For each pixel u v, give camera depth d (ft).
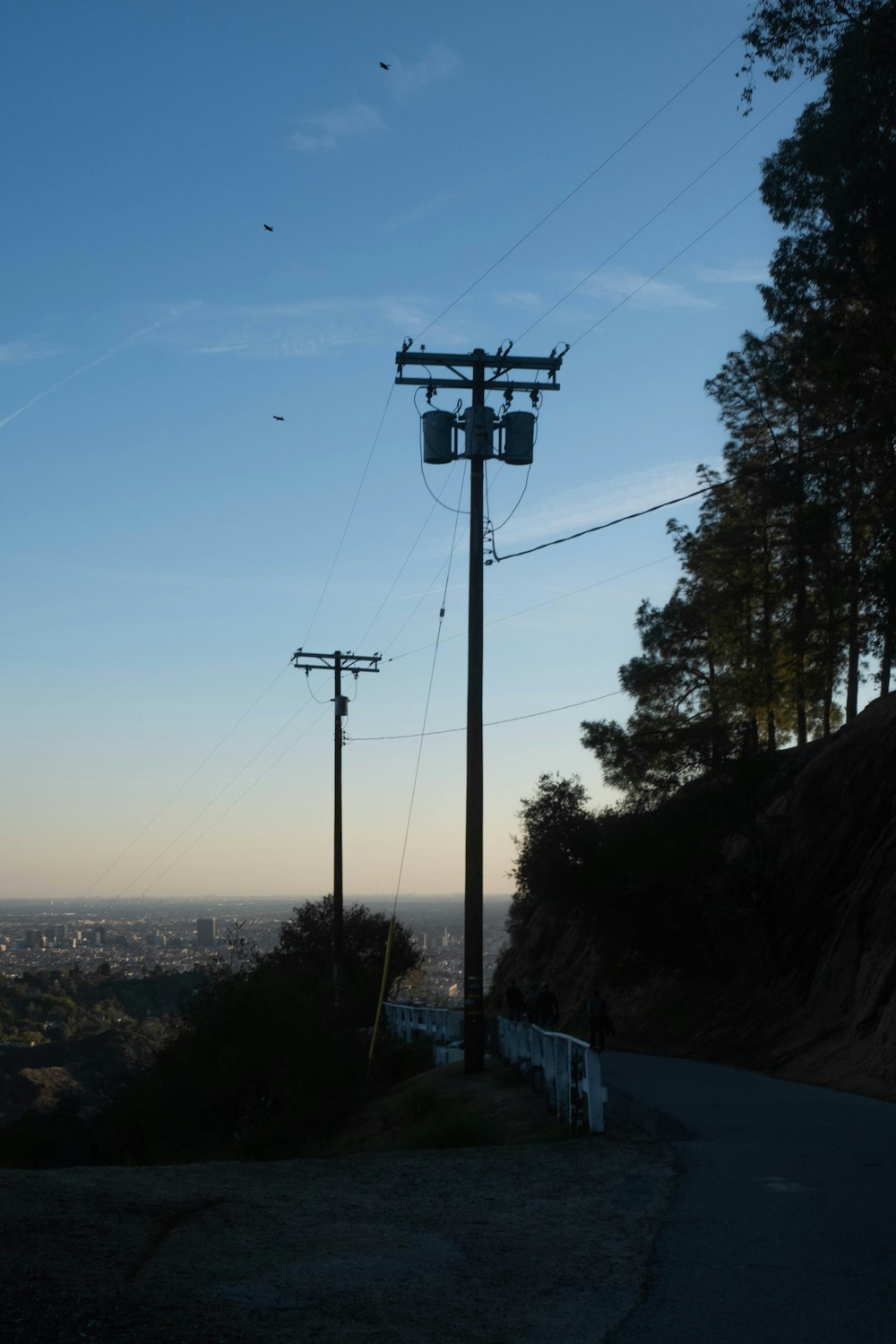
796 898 103.40
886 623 90.84
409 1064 98.22
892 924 77.82
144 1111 97.66
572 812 122.01
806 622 127.03
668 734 129.80
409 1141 51.96
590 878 114.42
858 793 103.65
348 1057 88.43
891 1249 24.95
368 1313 21.22
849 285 82.74
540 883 120.26
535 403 81.51
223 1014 94.68
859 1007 75.56
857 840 99.76
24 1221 25.91
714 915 105.19
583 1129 45.85
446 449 81.35
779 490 106.11
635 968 118.93
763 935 101.45
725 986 109.60
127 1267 23.12
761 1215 28.53
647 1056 99.14
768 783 108.27
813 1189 31.63
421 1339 19.76
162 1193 31.17
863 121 76.18
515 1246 26.55
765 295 88.94
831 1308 20.86
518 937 199.82
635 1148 40.29
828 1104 54.65
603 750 132.67
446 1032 99.66
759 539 133.90
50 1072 213.05
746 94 78.84
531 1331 20.27
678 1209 29.63
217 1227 27.71
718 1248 25.46
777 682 138.51
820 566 109.91
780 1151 38.37
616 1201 31.30
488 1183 34.76
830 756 112.27
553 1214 30.01
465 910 77.36
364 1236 27.58
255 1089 90.63
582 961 156.46
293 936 163.43
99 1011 380.58
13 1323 18.74
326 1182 35.01
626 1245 26.32
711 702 143.54
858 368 82.28
